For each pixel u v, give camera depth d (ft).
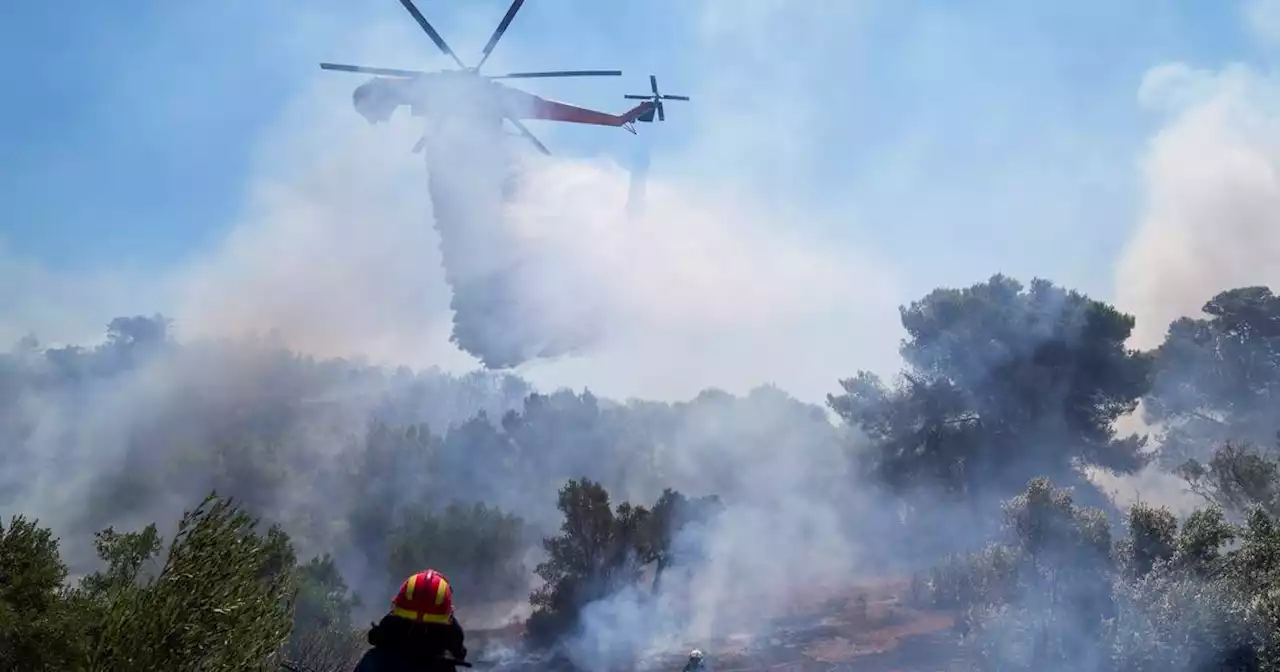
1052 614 65.62
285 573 31.01
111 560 44.96
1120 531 109.50
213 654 27.35
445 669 11.27
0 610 34.68
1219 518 65.16
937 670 85.35
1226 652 54.90
